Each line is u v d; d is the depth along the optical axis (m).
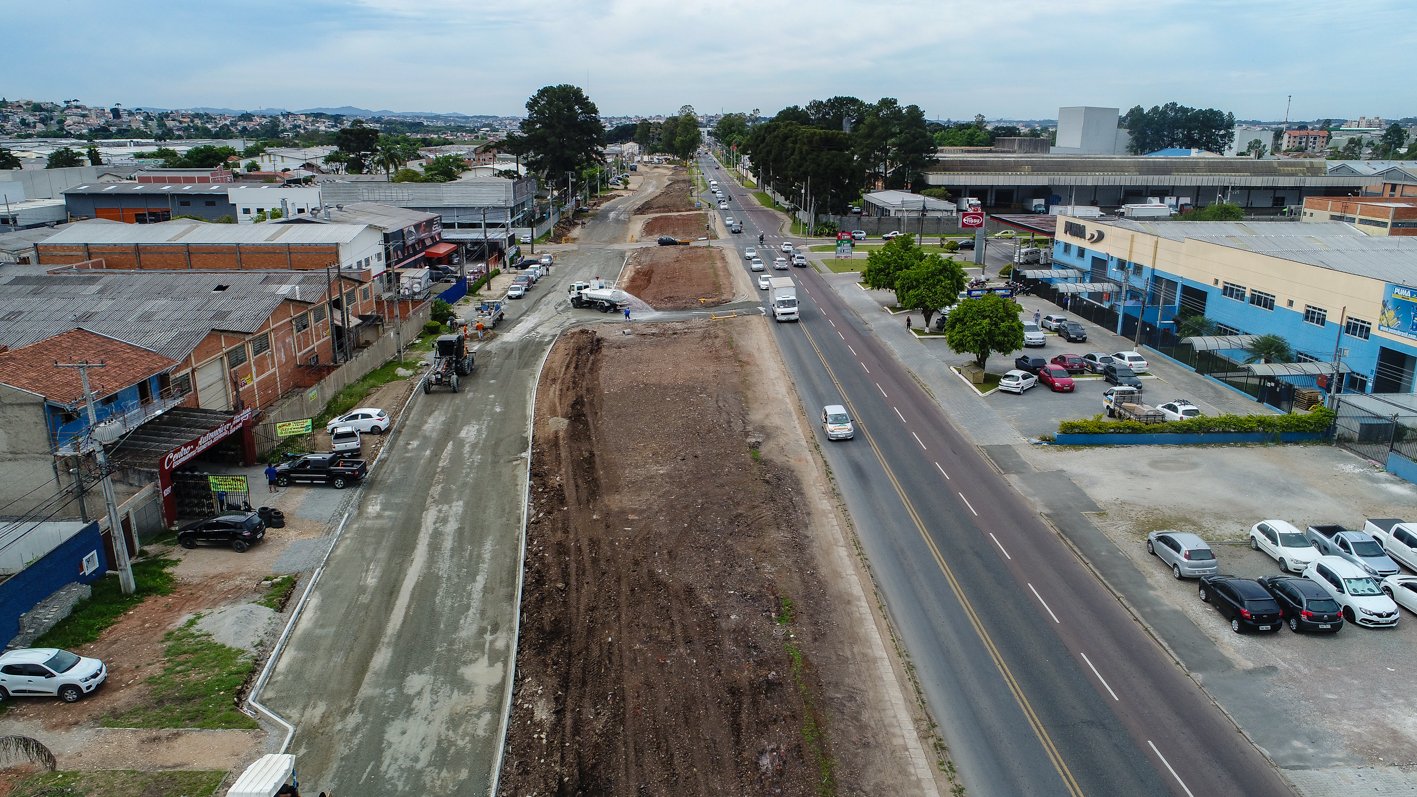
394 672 30.33
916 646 31.34
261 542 39.62
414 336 76.38
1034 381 60.00
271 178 154.25
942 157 167.62
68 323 55.22
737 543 39.09
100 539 36.31
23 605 32.09
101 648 31.45
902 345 71.88
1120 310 74.25
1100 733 26.78
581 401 59.69
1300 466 46.66
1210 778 24.83
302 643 31.95
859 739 26.67
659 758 26.00
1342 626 32.28
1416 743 26.03
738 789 24.69
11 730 26.98
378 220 97.69
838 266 108.12
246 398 54.34
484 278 101.12
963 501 43.09
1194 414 52.06
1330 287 55.44
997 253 115.44
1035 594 34.62
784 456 49.06
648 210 170.12
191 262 78.12
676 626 32.84
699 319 82.31
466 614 33.97
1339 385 54.88
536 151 149.75
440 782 25.22
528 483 46.19
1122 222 85.25
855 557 37.72
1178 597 34.28
